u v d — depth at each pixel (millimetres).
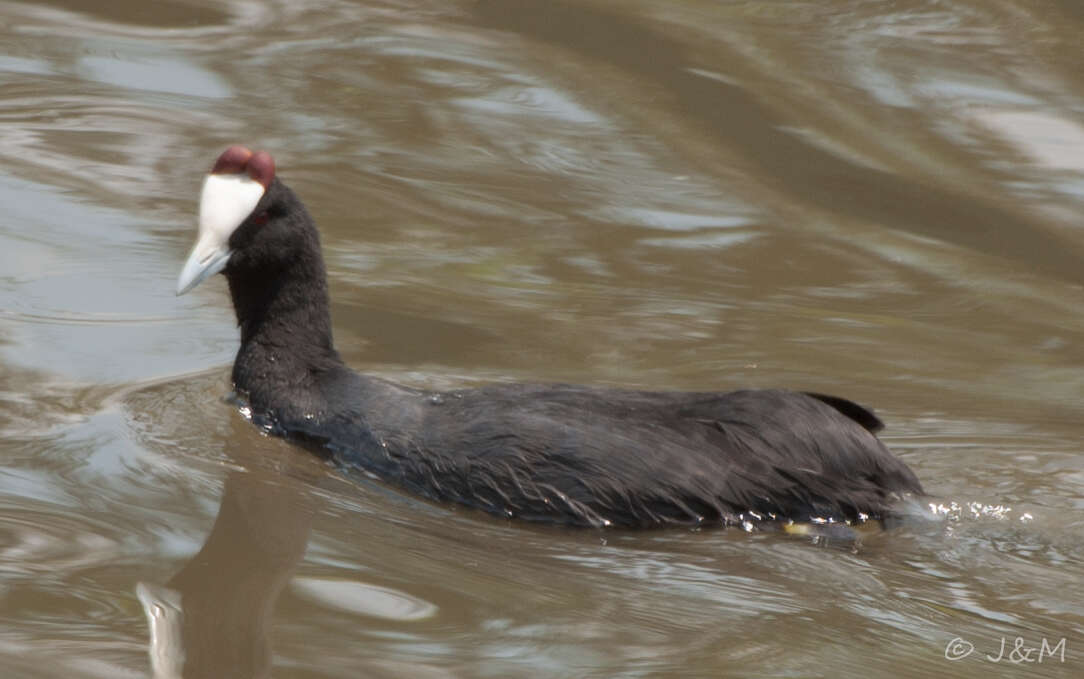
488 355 13180
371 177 16859
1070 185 17297
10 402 11852
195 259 11555
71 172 16438
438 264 15086
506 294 14531
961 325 14383
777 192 17125
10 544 9609
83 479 10656
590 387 11164
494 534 10312
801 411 10438
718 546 10141
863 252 15922
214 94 18688
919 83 19453
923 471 11219
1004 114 18781
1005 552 10125
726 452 10336
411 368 12820
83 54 19688
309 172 16781
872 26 21203
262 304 12039
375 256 15141
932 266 15688
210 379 12578
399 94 18953
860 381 13039
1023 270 15664
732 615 9266
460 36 20859
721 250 15797
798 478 10242
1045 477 11258
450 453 10812
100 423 11594
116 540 9820
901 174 17484
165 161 16875
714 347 13617
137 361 12836
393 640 8805
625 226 16203
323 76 19359
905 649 8883
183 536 9969
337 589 9414
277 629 8875
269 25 21062
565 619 9148
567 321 14008
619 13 21562
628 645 8852
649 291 14797
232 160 11805
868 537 10234
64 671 8242
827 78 19562
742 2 22062
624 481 10328
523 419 10766
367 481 11047
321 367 11922
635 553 10070
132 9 21375
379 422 11281
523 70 19781
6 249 14727
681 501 10266
